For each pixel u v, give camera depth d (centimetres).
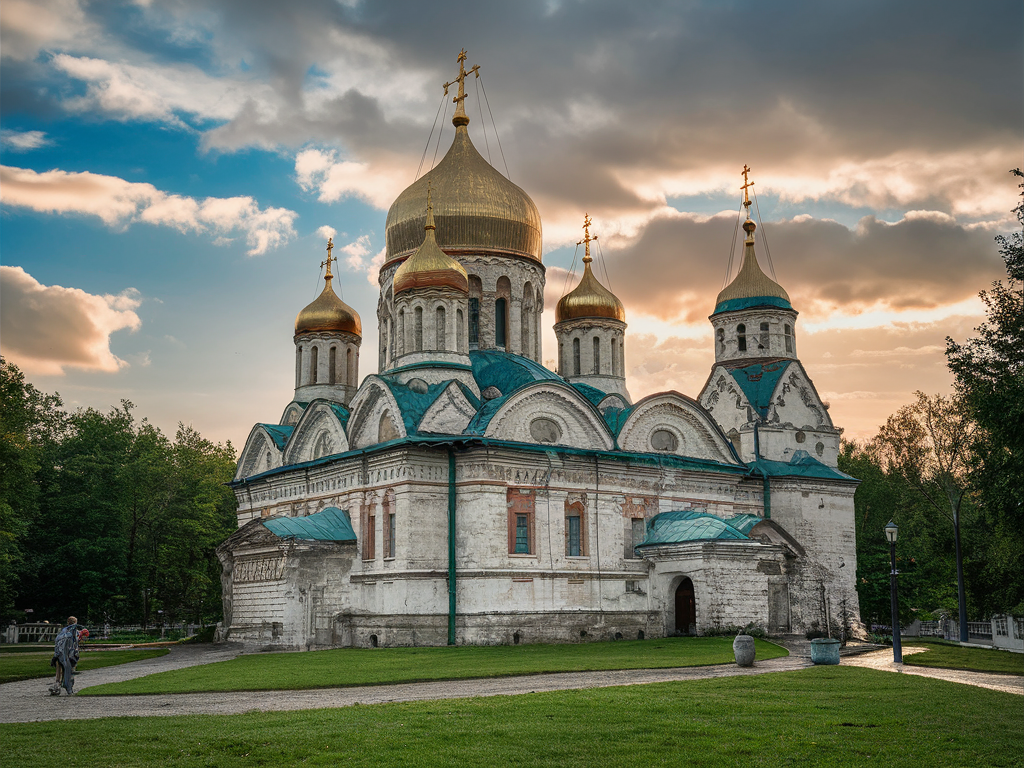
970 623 8244
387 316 7256
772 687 3061
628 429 6438
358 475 6122
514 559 5719
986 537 8200
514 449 5803
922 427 8719
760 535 6450
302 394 7788
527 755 1970
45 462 9025
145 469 9494
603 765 1898
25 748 2064
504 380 6394
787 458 7269
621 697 2781
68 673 3222
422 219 7006
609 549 6122
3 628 7975
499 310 7056
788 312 7625
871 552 9475
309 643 5684
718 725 2312
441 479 5803
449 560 5712
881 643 6050
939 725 2350
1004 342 4631
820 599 6488
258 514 7356
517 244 7081
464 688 3256
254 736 2166
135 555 9531
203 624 9875
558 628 5769
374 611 5766
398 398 5906
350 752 1994
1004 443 4544
